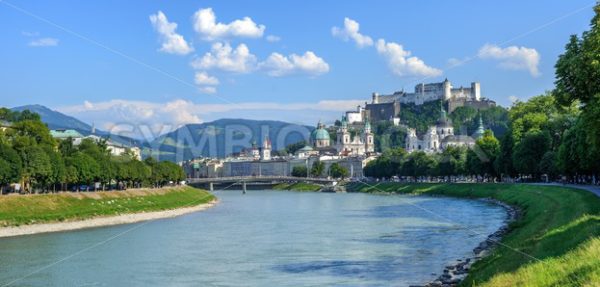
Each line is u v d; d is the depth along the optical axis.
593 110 89.69
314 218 191.88
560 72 95.94
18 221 160.25
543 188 187.50
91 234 150.25
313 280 89.19
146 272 97.56
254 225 171.62
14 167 178.12
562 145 191.62
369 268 97.19
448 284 80.12
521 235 107.75
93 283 89.44
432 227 151.75
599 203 106.19
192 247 125.38
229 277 93.06
